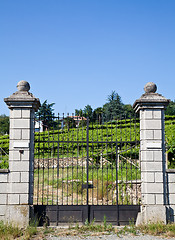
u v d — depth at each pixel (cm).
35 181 1508
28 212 842
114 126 2269
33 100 877
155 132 898
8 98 875
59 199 1195
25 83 909
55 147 2127
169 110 5006
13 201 852
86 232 804
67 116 926
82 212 883
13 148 871
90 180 1321
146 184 880
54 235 771
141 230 814
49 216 878
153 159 888
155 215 861
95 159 1780
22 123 880
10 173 866
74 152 2075
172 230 796
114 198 1166
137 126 2214
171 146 1238
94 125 2320
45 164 1953
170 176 895
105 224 842
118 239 739
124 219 889
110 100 3991
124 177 1285
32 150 883
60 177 1546
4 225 795
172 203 884
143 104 901
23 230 813
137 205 898
